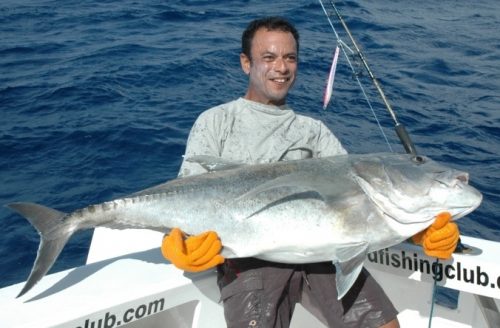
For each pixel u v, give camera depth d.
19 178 6.10
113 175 6.20
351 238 2.61
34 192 5.82
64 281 2.82
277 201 2.62
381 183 2.65
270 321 2.74
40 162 6.44
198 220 2.67
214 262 2.58
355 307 2.78
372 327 2.75
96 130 7.13
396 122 3.44
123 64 9.80
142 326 3.09
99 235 3.49
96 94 8.38
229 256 2.67
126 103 8.13
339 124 7.79
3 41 11.30
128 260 3.06
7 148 6.70
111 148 6.74
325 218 2.60
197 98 8.42
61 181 6.05
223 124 3.03
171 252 2.55
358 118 8.05
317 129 3.20
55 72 9.38
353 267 2.54
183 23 12.90
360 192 2.64
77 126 7.27
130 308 2.72
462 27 13.95
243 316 2.73
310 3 14.88
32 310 2.57
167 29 12.37
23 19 13.09
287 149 3.06
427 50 11.79
